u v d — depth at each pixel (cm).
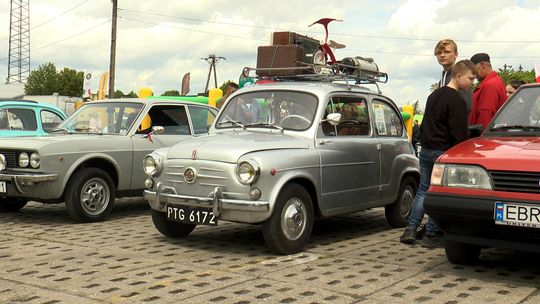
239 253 618
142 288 482
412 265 568
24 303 442
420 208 671
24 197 787
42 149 766
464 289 484
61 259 585
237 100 731
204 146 619
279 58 825
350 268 554
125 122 881
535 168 460
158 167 641
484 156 496
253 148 597
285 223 603
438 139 640
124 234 723
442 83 723
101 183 820
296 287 486
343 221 859
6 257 593
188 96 1594
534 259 596
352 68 770
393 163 771
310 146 645
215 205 587
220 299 452
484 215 479
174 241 681
